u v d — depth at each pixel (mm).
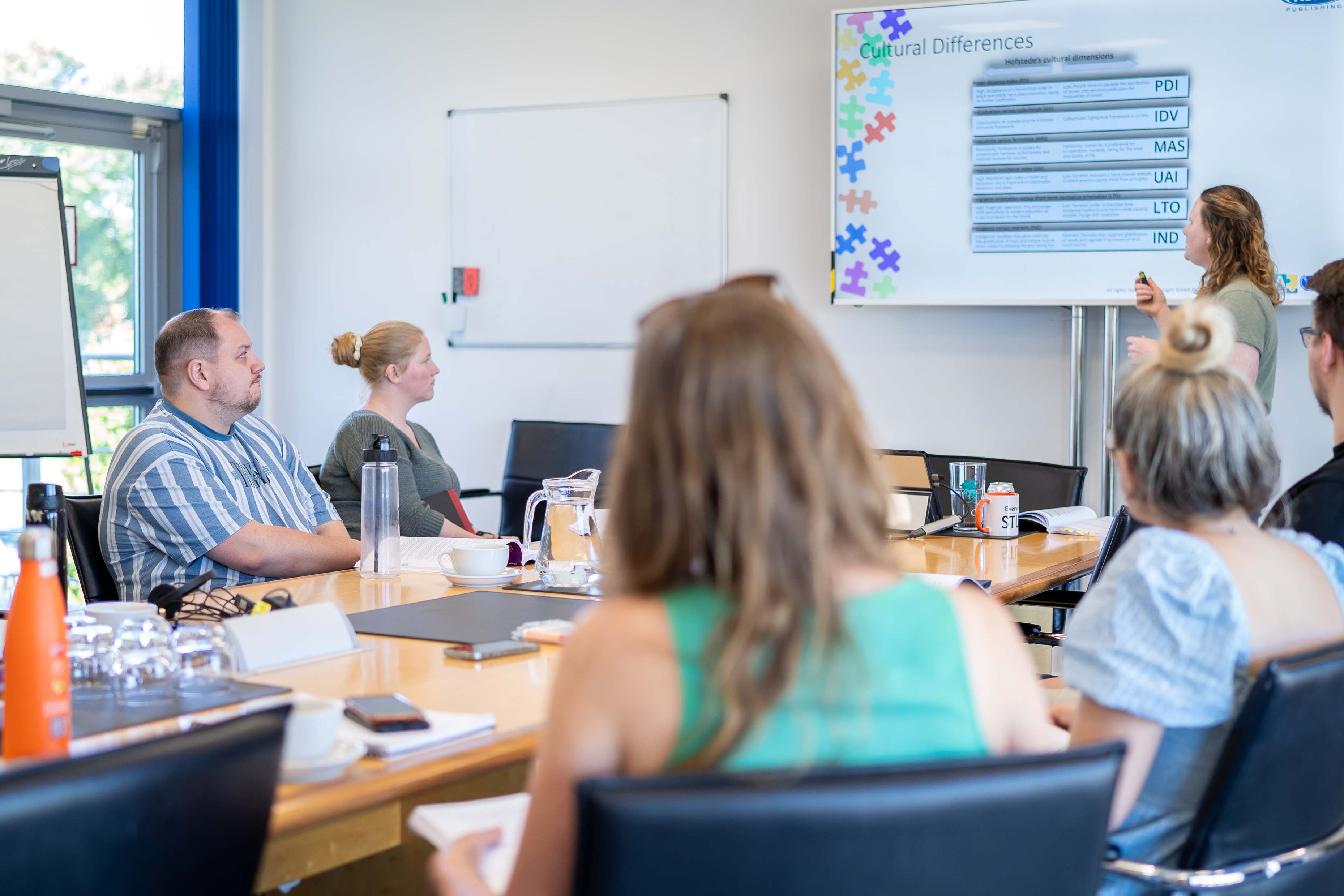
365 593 2041
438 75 4824
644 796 705
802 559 782
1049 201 3799
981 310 4059
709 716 769
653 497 806
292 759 1048
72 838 735
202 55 4926
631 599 811
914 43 3900
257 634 1492
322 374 5090
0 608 2164
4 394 3646
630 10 4492
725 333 803
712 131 4391
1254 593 1201
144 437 2510
